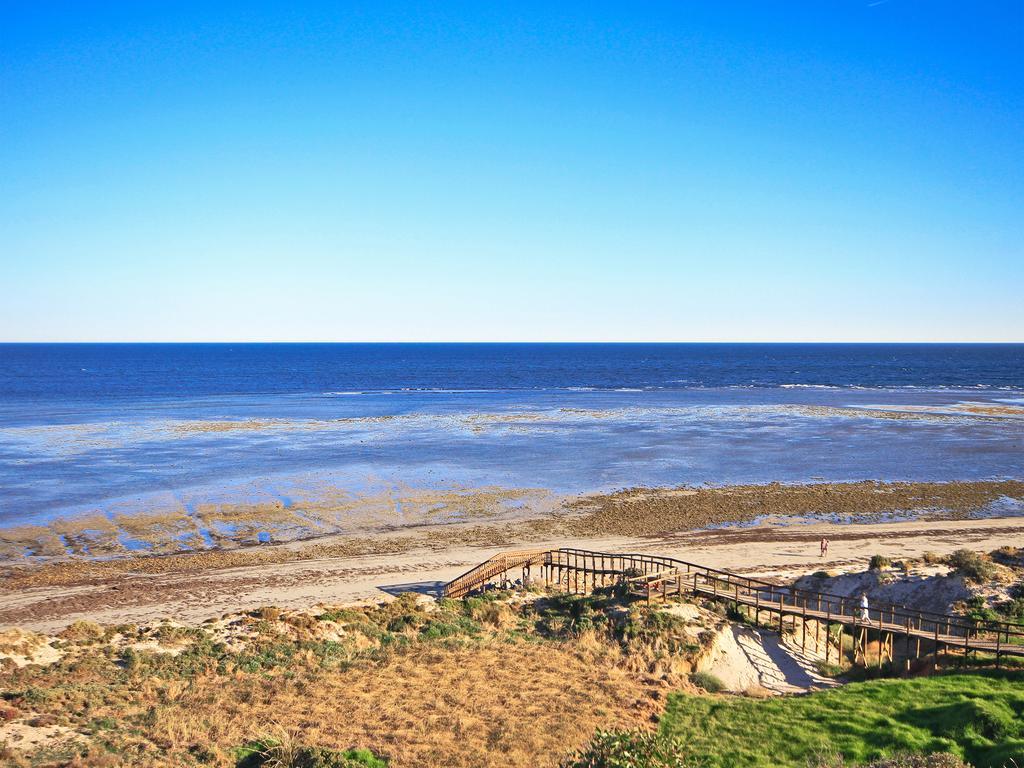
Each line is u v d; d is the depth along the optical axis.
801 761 18.55
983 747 18.25
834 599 34.03
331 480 63.19
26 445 79.88
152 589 37.31
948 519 51.47
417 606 33.75
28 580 38.91
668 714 21.69
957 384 166.25
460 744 19.45
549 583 37.88
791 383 171.88
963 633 27.77
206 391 151.25
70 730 19.17
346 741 19.48
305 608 33.91
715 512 53.31
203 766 17.41
